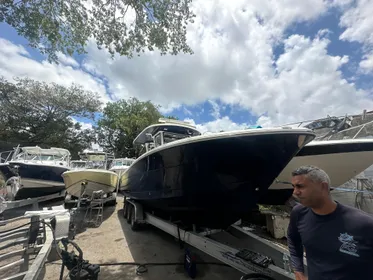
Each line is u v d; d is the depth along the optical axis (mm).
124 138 26266
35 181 6961
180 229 3605
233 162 2609
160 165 3498
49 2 4145
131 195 5164
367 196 3934
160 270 3066
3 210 5574
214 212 3152
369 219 1113
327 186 1271
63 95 26219
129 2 4441
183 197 3182
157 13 4629
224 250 2635
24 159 8094
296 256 1514
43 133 24500
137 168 4586
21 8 4016
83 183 6090
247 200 2816
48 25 4254
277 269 2154
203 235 3316
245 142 2426
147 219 4836
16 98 23812
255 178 2684
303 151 3738
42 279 2846
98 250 3812
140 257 3506
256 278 2145
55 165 7523
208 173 2760
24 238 3207
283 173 3928
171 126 4926
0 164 7836
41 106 25250
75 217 5359
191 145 2764
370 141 3457
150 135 5484
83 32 4629
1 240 2986
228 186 2758
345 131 4582
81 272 2357
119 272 3018
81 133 29812
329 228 1202
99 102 29047
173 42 5070
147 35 4859
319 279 1177
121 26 4656
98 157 10305
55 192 7824
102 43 4781
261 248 2889
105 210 7145
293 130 2311
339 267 1108
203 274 2949
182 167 2992
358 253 1071
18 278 2268
